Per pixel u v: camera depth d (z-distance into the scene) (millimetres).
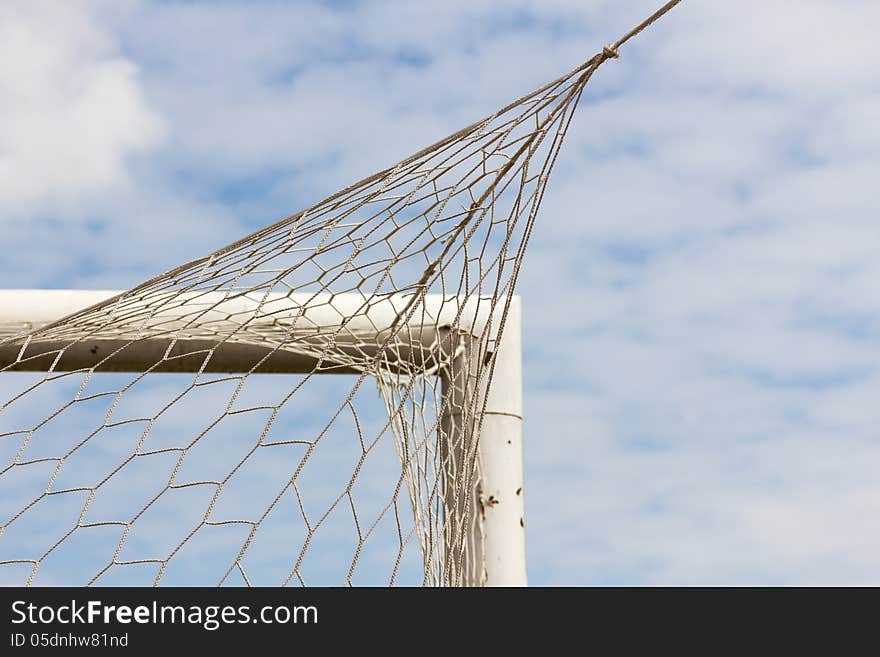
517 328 5406
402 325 4832
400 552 4121
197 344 5230
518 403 5355
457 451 5020
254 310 5023
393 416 4586
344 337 5180
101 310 4695
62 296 5402
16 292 5406
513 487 5242
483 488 5203
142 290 4461
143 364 5254
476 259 4336
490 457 5234
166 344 5215
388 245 4379
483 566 5145
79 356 5234
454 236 4391
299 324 5176
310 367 5316
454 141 4027
